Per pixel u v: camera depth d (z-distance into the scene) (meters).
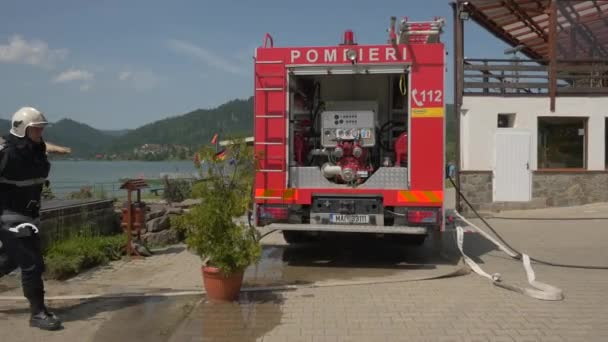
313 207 7.62
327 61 7.50
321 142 8.05
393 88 9.13
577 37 16.84
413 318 5.24
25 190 4.92
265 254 8.94
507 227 11.80
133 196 19.19
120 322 5.11
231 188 5.85
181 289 6.35
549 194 14.48
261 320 5.19
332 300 5.90
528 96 14.32
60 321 4.95
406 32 7.53
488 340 4.62
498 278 6.64
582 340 4.60
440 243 10.04
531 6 14.64
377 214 7.51
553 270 7.52
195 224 5.67
